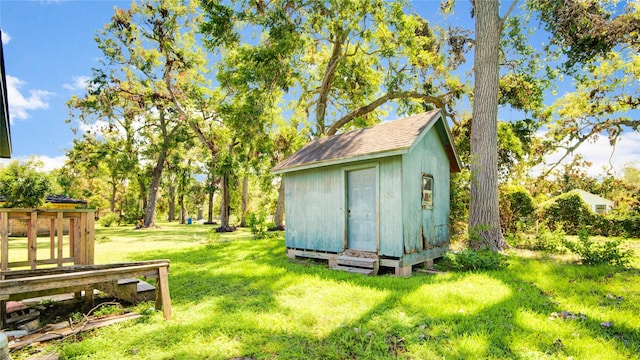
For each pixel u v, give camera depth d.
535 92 14.27
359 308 4.43
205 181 38.22
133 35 21.03
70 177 35.25
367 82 18.25
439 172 8.78
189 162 34.75
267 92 15.26
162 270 4.34
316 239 8.55
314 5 14.64
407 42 14.84
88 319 4.13
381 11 14.39
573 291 5.04
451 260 7.14
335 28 15.38
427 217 7.99
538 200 17.86
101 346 3.39
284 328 3.79
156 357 3.15
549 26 11.41
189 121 22.48
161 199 51.75
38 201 14.43
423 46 16.14
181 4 20.69
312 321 3.96
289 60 15.35
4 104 5.25
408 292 5.11
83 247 5.42
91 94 21.62
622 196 19.38
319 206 8.54
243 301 4.92
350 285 5.67
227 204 24.02
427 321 3.90
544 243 9.67
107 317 4.29
